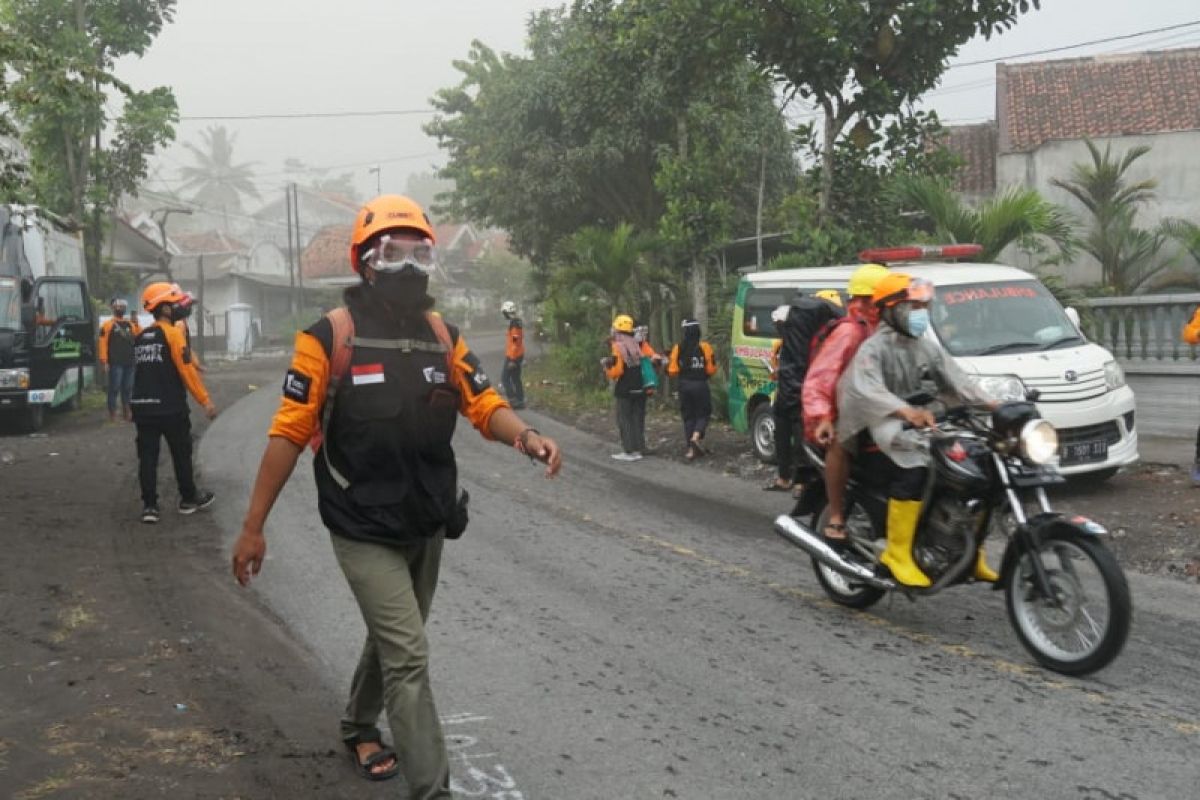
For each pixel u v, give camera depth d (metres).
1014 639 6.34
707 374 13.82
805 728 5.05
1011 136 24.42
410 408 3.98
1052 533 5.74
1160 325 14.56
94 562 8.50
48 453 14.70
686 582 7.81
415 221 3.98
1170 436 13.09
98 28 26.48
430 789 3.82
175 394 10.18
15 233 18.20
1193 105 24.33
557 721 5.21
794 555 8.62
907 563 6.43
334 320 3.98
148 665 6.05
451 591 7.64
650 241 20.06
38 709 5.36
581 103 24.77
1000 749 4.75
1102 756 4.65
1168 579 7.67
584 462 13.79
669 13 16.17
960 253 12.47
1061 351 10.69
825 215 15.86
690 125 21.11
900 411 6.24
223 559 8.68
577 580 7.90
